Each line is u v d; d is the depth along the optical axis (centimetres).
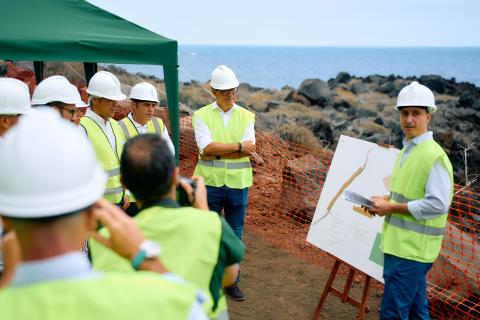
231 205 474
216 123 467
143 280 115
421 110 325
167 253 174
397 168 347
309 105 2855
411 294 331
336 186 441
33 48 416
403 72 14150
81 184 110
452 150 1755
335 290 423
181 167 876
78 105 386
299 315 452
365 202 333
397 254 330
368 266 394
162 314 109
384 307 341
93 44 439
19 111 317
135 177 181
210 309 172
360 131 2275
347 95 3544
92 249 183
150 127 465
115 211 144
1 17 448
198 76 8756
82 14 502
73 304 103
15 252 163
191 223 177
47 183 105
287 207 708
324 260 573
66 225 109
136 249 141
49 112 113
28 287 105
